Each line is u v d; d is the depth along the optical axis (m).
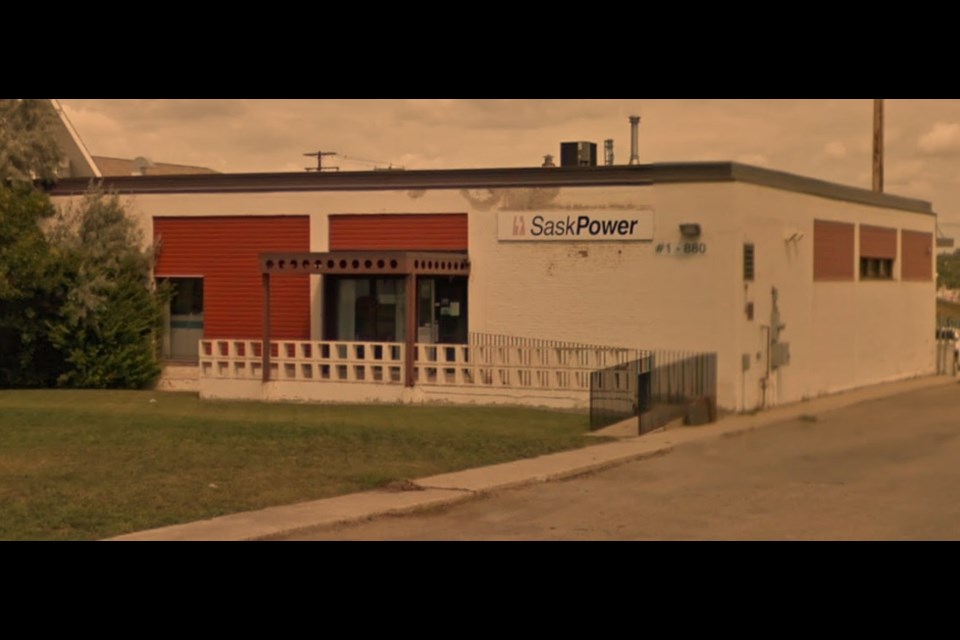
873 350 38.72
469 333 30.88
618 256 29.20
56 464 17.16
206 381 31.23
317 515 13.08
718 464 19.06
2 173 33.41
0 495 14.19
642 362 26.23
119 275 34.06
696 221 28.30
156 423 23.30
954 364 46.47
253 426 22.78
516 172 30.23
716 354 28.02
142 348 34.22
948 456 20.25
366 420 25.02
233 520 12.69
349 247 32.25
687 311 28.44
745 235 28.52
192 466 17.08
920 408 31.05
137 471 16.48
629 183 29.05
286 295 33.16
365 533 12.49
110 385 34.00
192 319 34.50
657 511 14.10
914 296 43.28
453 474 16.75
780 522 13.23
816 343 33.56
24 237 32.94
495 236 30.55
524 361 28.77
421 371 29.56
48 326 33.72
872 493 15.66
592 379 24.92
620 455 19.33
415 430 22.64
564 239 29.77
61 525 12.23
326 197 32.47
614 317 29.27
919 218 43.56
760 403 29.45
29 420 23.84
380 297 32.53
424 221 31.44
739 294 28.20
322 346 31.34
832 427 25.78
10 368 34.50
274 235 33.19
